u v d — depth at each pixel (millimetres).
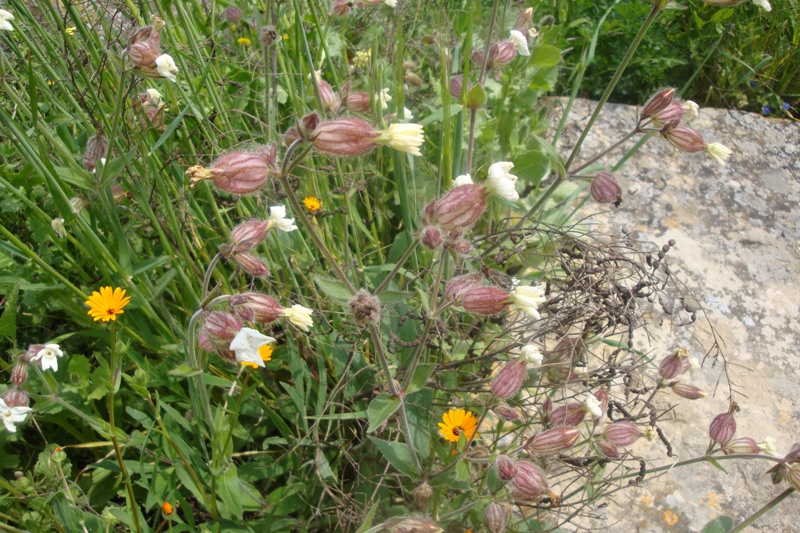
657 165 565
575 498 361
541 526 312
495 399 292
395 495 333
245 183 227
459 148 377
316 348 350
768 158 588
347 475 342
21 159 365
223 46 417
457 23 484
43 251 336
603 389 312
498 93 491
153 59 274
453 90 395
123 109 311
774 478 275
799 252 513
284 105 441
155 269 366
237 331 241
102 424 280
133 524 280
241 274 371
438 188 356
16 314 322
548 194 376
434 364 271
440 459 328
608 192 353
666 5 313
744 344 450
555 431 268
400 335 346
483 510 291
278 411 350
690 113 339
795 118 689
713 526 280
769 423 409
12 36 364
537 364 275
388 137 219
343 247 379
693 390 326
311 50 433
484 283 348
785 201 552
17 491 267
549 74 491
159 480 295
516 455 297
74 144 330
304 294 362
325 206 381
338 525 313
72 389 300
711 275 489
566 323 328
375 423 260
